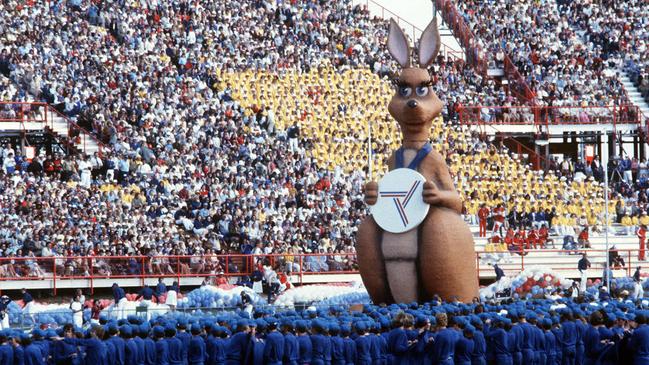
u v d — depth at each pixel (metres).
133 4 142.88
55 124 122.31
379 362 58.50
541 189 124.44
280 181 120.19
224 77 137.50
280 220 113.00
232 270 103.25
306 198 117.50
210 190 115.44
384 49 150.25
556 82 145.12
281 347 57.19
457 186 123.69
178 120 126.81
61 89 125.88
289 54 143.62
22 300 94.06
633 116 137.75
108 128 122.88
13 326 81.75
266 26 147.88
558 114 136.88
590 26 155.50
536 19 156.50
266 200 115.25
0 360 54.94
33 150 119.12
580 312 61.75
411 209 73.62
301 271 104.62
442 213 73.88
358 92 139.75
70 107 124.06
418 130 75.19
